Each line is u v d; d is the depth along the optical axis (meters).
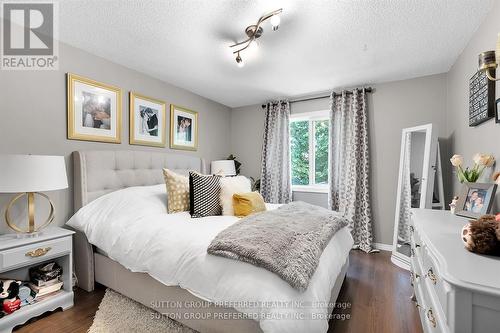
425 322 1.22
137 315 1.71
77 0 1.65
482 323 0.71
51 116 2.12
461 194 1.64
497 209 1.60
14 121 1.91
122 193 2.22
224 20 1.88
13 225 1.78
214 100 4.11
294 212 1.99
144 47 2.31
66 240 1.87
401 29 1.98
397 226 2.93
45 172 1.69
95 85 2.43
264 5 1.69
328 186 3.64
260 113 4.27
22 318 1.59
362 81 3.21
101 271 2.03
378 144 3.29
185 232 1.62
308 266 1.22
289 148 3.91
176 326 1.59
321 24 1.92
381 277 2.43
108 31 2.03
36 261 1.70
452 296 0.75
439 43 2.20
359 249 3.28
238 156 4.48
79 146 2.32
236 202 2.28
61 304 1.80
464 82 2.29
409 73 2.94
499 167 1.58
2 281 1.64
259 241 1.32
